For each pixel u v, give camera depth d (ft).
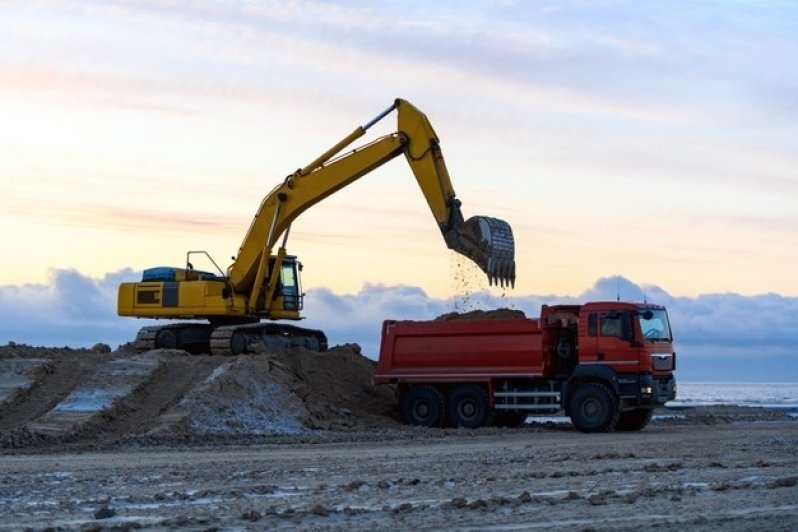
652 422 116.67
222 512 45.73
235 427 95.96
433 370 105.70
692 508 45.75
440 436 93.76
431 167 109.29
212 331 119.44
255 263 118.62
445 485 54.70
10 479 59.36
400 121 111.24
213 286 119.34
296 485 55.31
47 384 101.45
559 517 43.57
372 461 69.10
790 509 45.37
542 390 101.96
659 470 61.05
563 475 58.85
